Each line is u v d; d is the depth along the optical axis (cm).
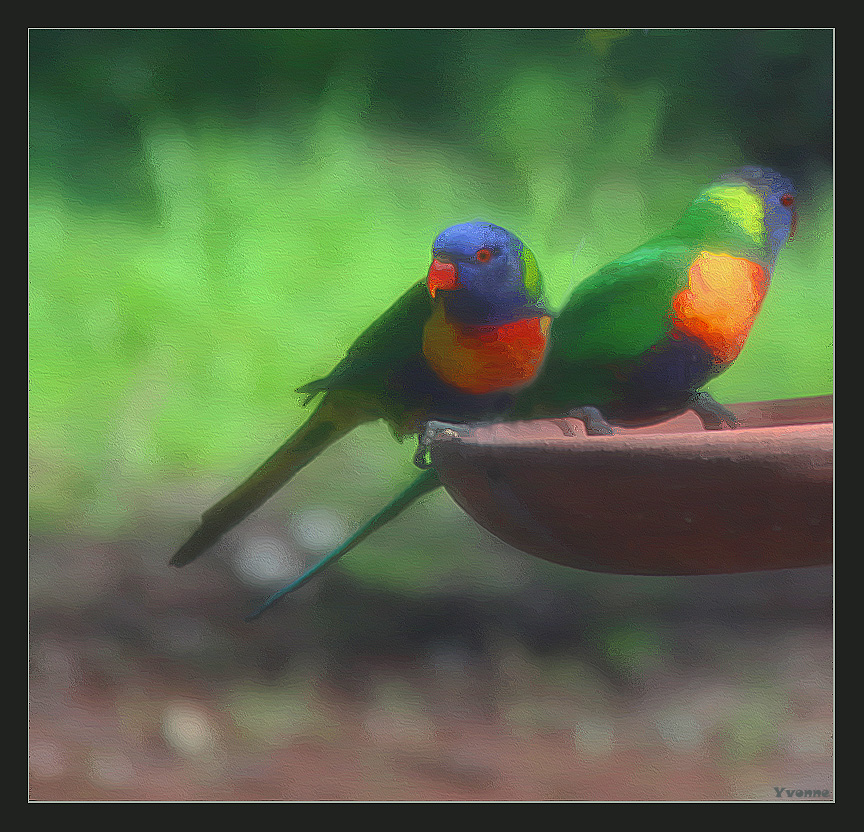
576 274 973
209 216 1012
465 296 571
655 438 452
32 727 619
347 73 1079
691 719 629
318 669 697
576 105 1042
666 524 468
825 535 467
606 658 711
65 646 717
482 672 690
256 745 605
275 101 1081
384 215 1011
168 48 1098
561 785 564
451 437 500
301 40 1110
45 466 902
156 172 1027
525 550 523
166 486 902
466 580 834
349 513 894
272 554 853
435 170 1027
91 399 934
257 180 1033
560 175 1024
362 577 835
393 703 650
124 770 570
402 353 600
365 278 991
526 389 602
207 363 953
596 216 1002
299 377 955
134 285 974
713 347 577
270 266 985
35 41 1048
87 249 991
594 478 461
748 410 601
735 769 582
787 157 996
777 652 708
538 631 756
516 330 583
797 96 1002
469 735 617
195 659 701
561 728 626
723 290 571
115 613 774
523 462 471
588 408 592
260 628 756
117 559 838
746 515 459
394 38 1070
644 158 1019
